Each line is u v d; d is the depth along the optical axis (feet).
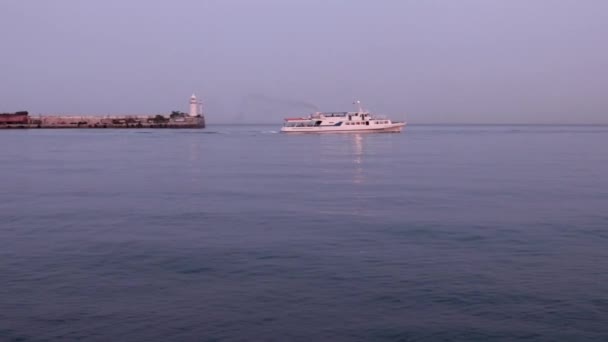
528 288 53.06
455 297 50.72
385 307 48.57
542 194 114.21
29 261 63.10
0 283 55.26
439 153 253.03
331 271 58.54
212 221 85.87
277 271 58.75
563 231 77.36
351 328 44.52
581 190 120.67
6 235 76.38
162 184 134.31
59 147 297.53
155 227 81.41
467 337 42.96
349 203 102.94
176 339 42.86
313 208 97.45
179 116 654.12
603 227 79.92
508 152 263.70
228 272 58.54
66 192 120.78
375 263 61.41
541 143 361.30
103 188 127.34
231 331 44.11
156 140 380.99
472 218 87.15
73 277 57.16
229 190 122.72
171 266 60.85
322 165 187.83
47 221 86.84
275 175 155.74
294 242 71.31
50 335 43.57
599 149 291.58
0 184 135.64
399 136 450.30
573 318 46.16
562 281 55.16
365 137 429.38
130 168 178.19
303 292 52.26
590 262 61.72
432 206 98.99
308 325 45.11
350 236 74.64
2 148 287.69
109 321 46.06
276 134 497.46
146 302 50.11
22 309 48.60
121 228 80.89
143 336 43.34
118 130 587.68
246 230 78.79
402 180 141.79
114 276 57.47
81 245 70.28
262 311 47.91
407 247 68.54
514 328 44.37
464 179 143.54
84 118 625.41
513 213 91.50
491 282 54.80
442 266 60.18
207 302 50.03
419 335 43.34
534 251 66.54
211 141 367.66
